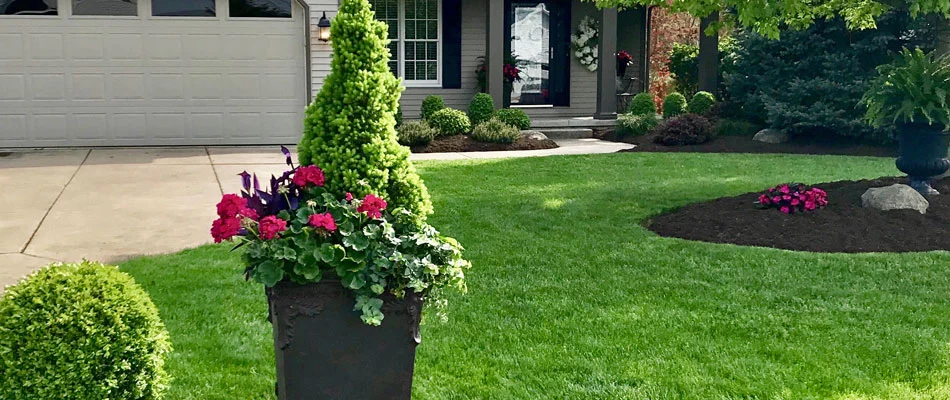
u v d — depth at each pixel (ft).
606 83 54.03
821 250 21.49
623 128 51.11
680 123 47.16
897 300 17.30
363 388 11.03
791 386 13.16
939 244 21.85
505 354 14.44
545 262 20.30
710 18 54.65
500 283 18.52
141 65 43.34
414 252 11.10
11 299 10.41
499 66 51.24
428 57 55.72
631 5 31.19
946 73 23.75
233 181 33.06
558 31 58.54
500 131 45.68
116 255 21.65
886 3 29.50
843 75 45.44
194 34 43.65
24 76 42.37
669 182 32.81
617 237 22.84
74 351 10.18
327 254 10.43
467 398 12.75
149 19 43.11
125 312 10.66
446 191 30.45
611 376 13.51
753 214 24.38
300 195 11.50
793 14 29.19
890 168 37.17
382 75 11.87
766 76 48.55
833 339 15.12
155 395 11.05
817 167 37.63
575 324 15.90
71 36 42.50
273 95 44.78
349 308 10.84
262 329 15.67
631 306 16.99
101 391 10.30
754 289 18.08
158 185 31.94
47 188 31.01
